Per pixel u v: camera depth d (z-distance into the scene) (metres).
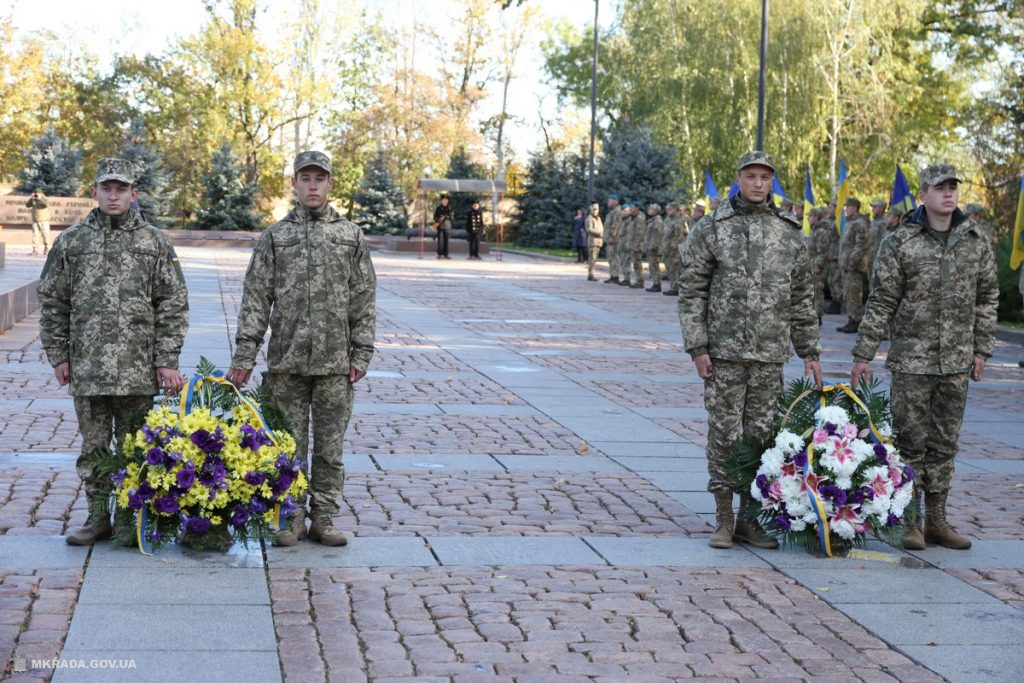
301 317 6.62
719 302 7.01
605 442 10.22
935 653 5.35
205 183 53.91
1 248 25.17
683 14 49.41
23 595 5.62
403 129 65.44
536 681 4.85
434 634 5.36
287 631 5.31
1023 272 19.25
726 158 48.25
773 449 6.95
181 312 6.62
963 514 8.06
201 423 6.43
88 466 6.59
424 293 26.91
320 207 6.72
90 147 66.75
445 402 12.00
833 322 24.05
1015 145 34.50
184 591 5.80
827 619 5.79
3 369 12.86
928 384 7.14
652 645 5.33
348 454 9.21
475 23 64.94
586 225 33.38
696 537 7.25
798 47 44.78
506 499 7.96
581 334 19.50
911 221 7.22
